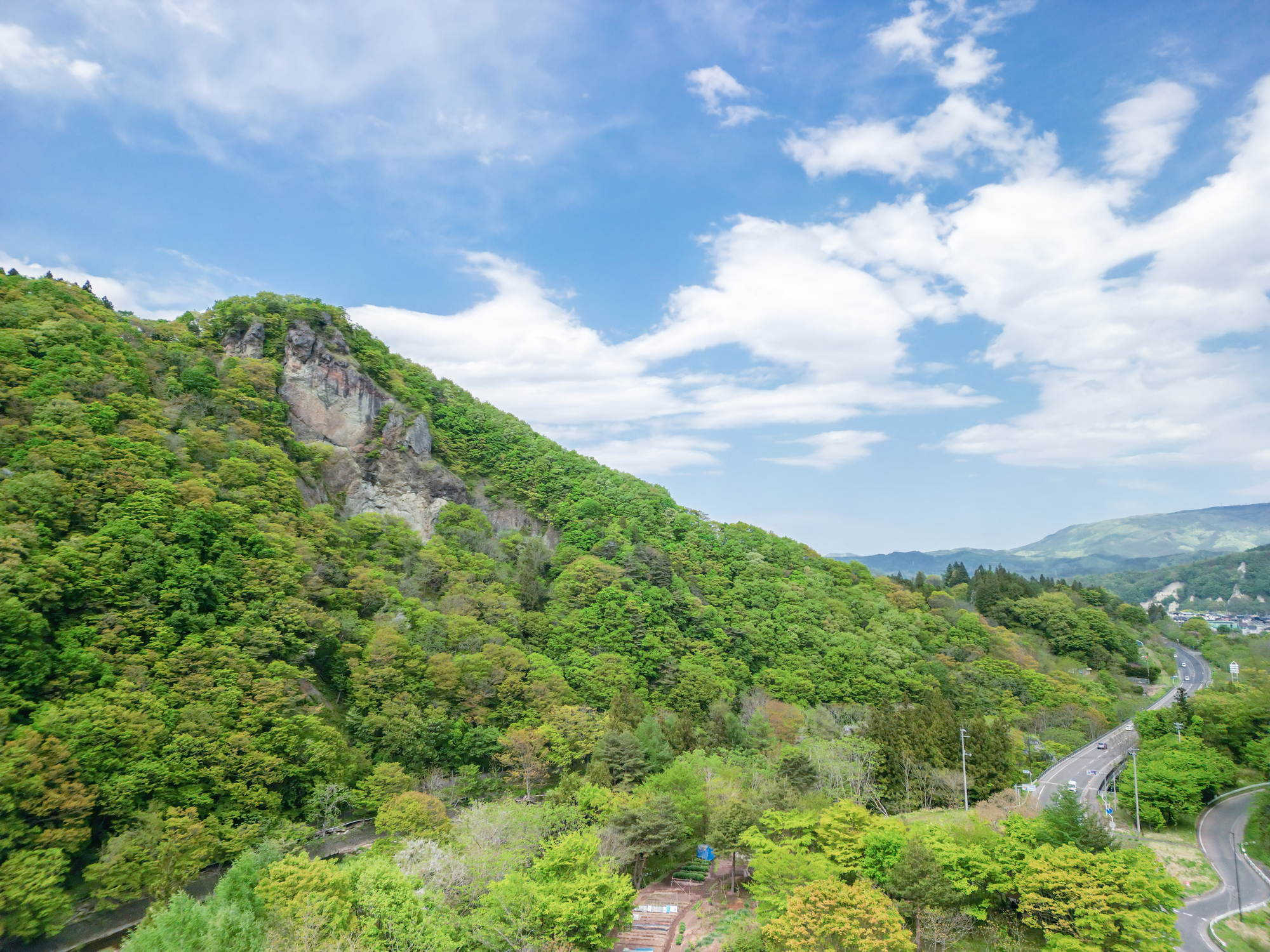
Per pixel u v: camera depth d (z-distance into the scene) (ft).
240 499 312.29
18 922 156.46
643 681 391.65
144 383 338.75
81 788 181.27
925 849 184.24
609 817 234.79
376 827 228.63
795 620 501.15
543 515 544.62
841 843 203.62
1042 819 196.44
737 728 344.69
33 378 286.25
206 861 195.00
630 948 199.72
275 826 217.56
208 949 128.47
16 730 179.83
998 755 290.76
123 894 177.17
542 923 169.07
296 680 259.19
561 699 340.18
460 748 291.17
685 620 456.45
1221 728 313.53
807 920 157.38
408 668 306.14
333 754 241.76
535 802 284.00
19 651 193.98
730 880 249.34
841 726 372.17
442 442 538.06
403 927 152.76
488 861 194.49
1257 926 183.11
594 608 419.13
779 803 239.30
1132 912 156.04
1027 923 173.68
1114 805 276.41
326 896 152.46
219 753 211.82
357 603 334.85
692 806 251.80
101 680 207.21
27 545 219.41
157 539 252.83
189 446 320.70
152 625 230.07
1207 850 235.40
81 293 381.40
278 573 289.53
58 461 251.39
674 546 545.44
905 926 177.06
